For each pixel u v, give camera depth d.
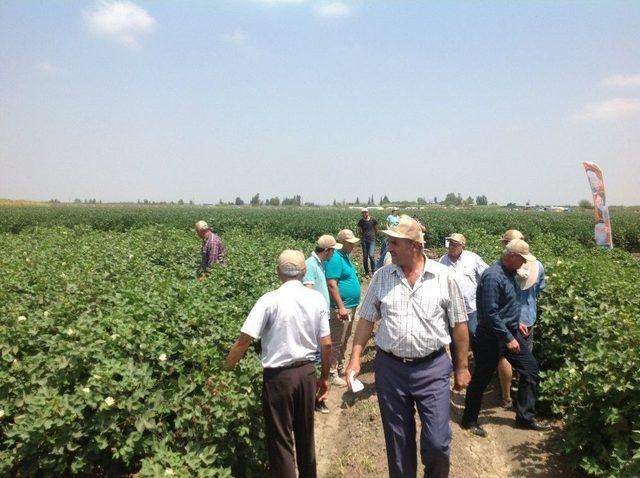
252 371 4.45
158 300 5.14
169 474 3.33
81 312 5.39
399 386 3.70
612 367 4.22
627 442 4.04
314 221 34.12
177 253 12.27
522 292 5.73
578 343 5.77
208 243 9.84
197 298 5.48
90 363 4.01
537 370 5.43
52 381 3.90
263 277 8.23
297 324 3.91
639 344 4.37
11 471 3.61
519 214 45.59
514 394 6.29
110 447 3.83
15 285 6.52
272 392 3.86
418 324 3.64
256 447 4.23
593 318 5.60
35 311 5.35
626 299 6.04
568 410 4.81
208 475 3.52
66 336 4.32
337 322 6.61
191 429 3.85
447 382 3.72
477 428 5.33
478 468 4.66
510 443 5.14
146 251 11.84
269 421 3.88
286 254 4.19
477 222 35.09
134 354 4.19
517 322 5.31
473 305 6.52
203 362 4.22
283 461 3.81
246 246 12.83
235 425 4.13
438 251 21.42
